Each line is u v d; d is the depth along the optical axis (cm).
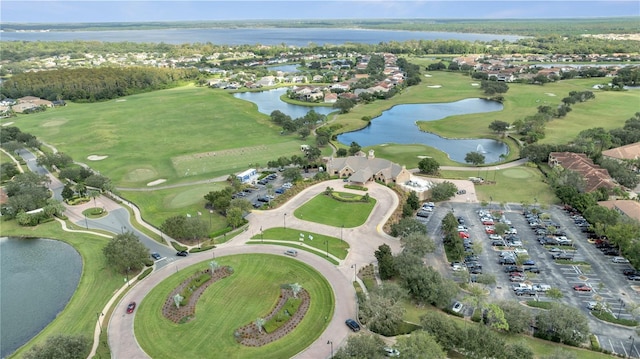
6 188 19125
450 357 9581
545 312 10481
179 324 10844
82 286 12681
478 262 13588
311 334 10425
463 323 10656
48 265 14162
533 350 9719
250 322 10869
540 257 13825
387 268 12269
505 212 17125
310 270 13088
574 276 12731
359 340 9075
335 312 11150
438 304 11075
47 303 12294
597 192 17488
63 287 13000
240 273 13012
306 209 17250
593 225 15250
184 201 18400
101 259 14150
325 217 16588
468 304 11412
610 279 12550
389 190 18862
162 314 11244
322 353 9800
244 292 12094
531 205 17600
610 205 16588
